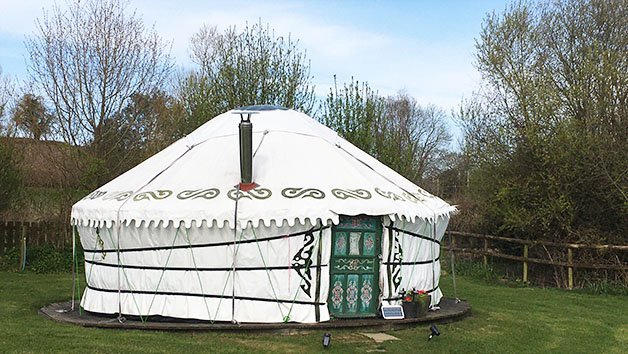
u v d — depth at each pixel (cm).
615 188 1353
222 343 716
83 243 912
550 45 1580
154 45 1812
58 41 1662
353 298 856
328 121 1925
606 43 1538
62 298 1088
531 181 1473
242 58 1952
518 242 1558
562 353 766
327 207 789
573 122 1395
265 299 802
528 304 1162
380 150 1948
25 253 1532
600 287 1328
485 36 1602
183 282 816
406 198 902
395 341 760
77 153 1673
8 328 790
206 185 846
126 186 910
